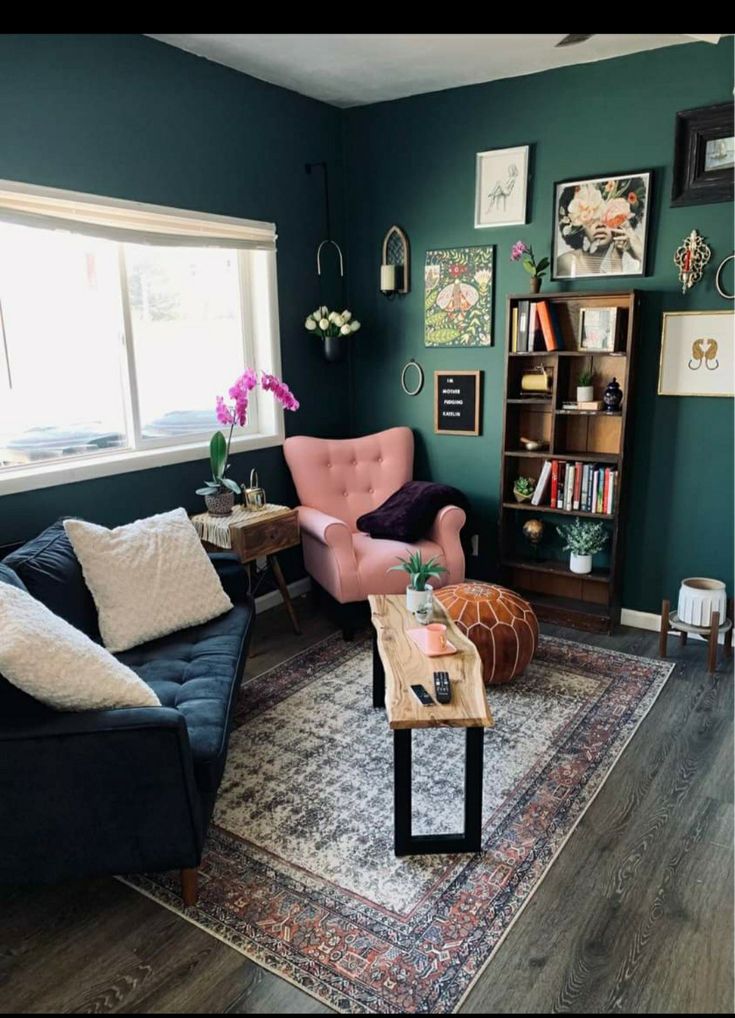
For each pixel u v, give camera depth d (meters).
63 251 2.93
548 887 1.94
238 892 1.94
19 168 2.60
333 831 2.16
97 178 2.86
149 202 3.07
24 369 2.86
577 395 3.51
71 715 1.75
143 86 2.99
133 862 1.81
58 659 1.75
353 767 2.47
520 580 4.03
